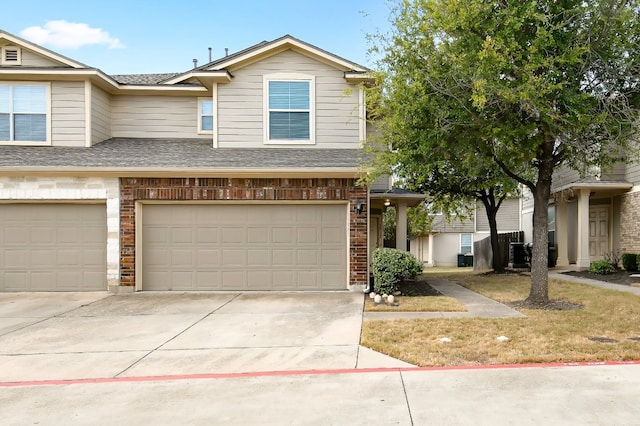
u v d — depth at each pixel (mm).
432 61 7613
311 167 10062
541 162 8461
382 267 9578
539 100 6895
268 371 4875
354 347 5719
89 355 5539
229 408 3928
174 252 10609
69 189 10312
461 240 27703
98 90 12258
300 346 5809
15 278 10453
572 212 16656
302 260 10602
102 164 10156
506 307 8219
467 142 7977
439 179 13523
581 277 12391
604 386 4266
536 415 3688
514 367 4840
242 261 10602
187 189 10438
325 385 4422
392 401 4012
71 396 4250
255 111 11898
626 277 11750
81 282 10500
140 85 12633
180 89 12781
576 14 7113
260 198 10453
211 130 13188
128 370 4977
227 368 5004
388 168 8922
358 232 10391
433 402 3971
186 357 5422
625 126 7531
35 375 4848
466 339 5934
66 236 10500
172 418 3750
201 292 10398
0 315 7934
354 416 3725
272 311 8102
